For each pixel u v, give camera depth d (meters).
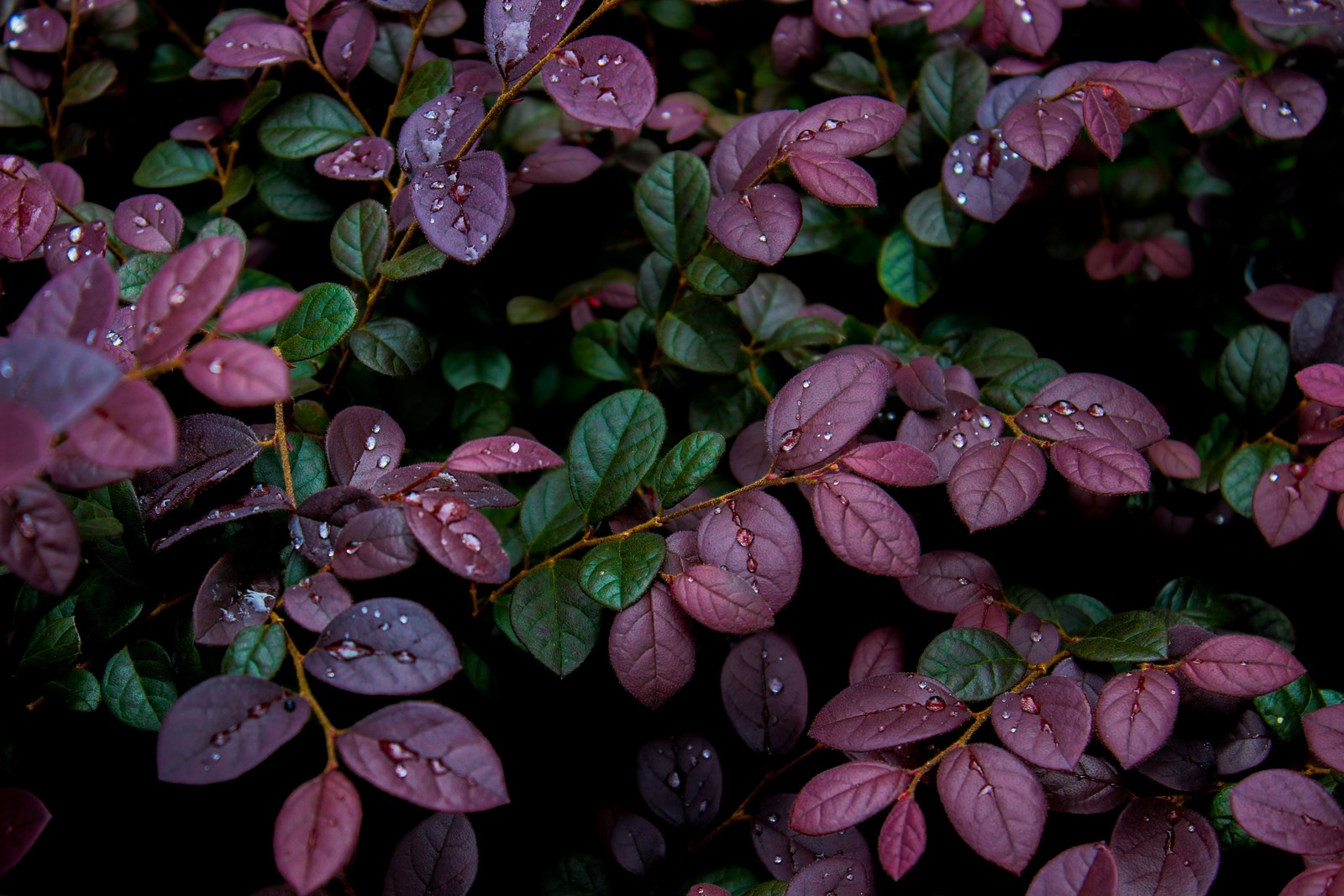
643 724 0.78
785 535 0.69
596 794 0.78
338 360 0.78
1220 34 0.89
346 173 0.76
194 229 0.85
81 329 0.63
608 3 0.70
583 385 0.89
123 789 0.73
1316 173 0.85
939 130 0.82
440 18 0.83
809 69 0.88
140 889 0.74
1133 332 0.88
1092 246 0.86
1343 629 0.81
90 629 0.70
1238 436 0.80
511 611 0.71
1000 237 0.87
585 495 0.72
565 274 0.91
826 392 0.70
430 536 0.66
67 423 0.59
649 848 0.74
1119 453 0.71
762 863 0.75
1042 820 0.66
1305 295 0.81
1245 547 0.81
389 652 0.65
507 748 0.78
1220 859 0.71
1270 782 0.67
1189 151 0.88
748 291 0.83
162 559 0.71
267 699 0.64
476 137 0.72
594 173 0.88
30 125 0.84
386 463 0.70
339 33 0.79
